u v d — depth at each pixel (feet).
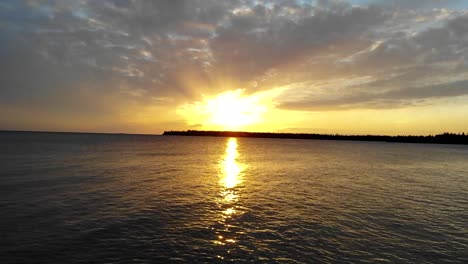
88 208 77.15
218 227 65.92
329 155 317.22
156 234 60.80
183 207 81.35
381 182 133.28
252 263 49.42
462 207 87.97
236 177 140.97
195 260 49.98
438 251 55.72
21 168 147.54
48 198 86.17
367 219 74.08
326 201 92.17
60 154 235.40
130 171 149.69
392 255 53.57
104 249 53.01
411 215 78.33
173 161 213.87
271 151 384.68
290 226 67.51
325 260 50.96
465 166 217.56
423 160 269.23
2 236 57.21
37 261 48.03
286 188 113.39
